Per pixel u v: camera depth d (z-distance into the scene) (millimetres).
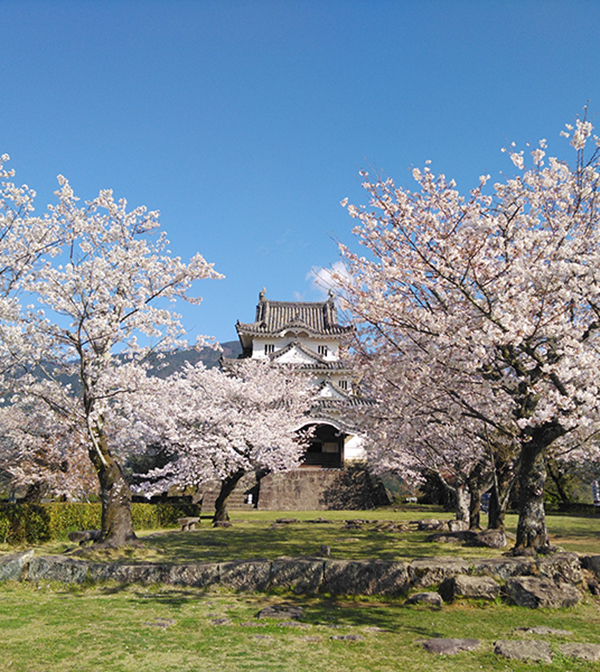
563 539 15984
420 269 11305
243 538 16344
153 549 12547
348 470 34312
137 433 19500
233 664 5312
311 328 48125
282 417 25125
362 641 6137
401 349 11641
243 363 28969
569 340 8930
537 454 10578
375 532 18594
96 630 6484
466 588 8000
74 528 16719
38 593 8789
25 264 12758
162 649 5777
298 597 8578
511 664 5387
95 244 13766
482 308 9617
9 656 5473
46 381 13227
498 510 14453
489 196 11766
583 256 9586
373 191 11695
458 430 14422
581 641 6141
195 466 20969
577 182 11148
